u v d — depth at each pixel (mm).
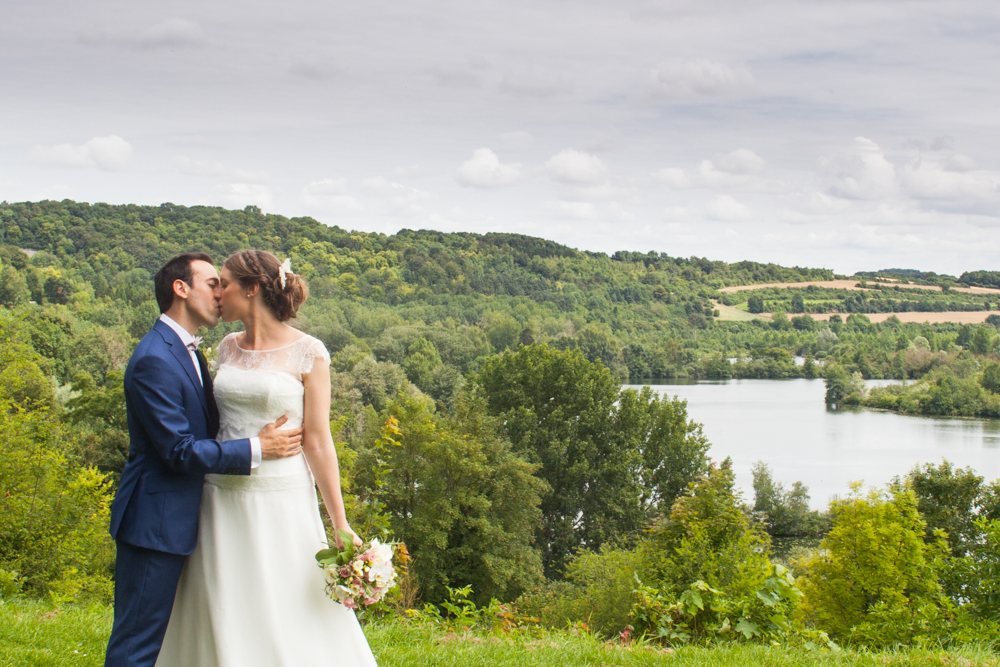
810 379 155875
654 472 39156
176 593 3008
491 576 24688
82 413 32281
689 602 5762
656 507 38812
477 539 25562
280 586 3018
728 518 13812
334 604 3137
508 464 27125
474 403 29594
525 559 26422
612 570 19156
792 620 5930
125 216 172375
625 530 36469
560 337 145875
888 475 58812
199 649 2996
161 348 2887
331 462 3117
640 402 39531
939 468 30234
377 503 6105
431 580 24016
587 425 38062
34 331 67938
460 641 5207
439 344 105312
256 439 2916
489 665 4508
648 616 5816
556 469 37312
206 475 3053
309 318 120688
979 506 29250
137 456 2893
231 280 3086
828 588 19656
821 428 85312
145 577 2805
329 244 190500
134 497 2830
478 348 117125
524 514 27578
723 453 68438
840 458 66438
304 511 3131
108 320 109438
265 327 3152
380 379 69938
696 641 5738
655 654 4953
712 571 12898
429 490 24938
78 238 158625
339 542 3070
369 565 3033
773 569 5930
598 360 40250
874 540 19000
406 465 24203
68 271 137625
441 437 25016
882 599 18094
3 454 11523
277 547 3029
